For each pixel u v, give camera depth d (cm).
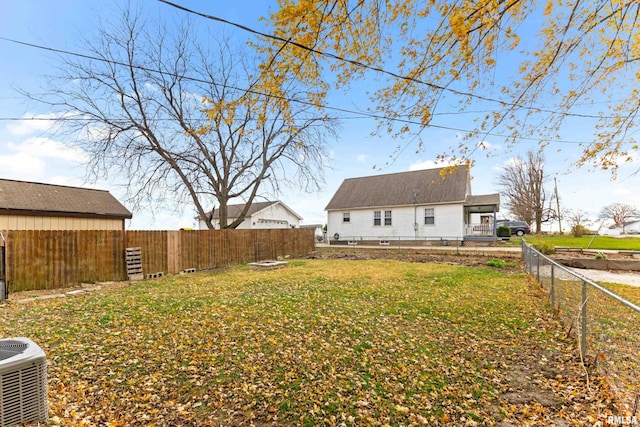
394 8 346
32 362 233
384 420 278
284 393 320
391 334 480
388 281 905
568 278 482
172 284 923
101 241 998
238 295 737
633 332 298
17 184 1292
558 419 274
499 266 1212
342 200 2595
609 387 313
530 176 3488
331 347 431
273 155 1770
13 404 221
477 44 383
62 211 1262
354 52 377
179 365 377
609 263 1199
